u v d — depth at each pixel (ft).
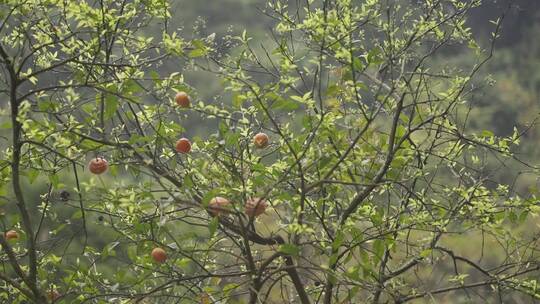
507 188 24.17
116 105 20.68
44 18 22.65
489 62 74.13
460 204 23.38
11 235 23.48
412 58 24.34
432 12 24.75
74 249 33.01
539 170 24.38
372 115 21.52
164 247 21.76
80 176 38.78
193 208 21.70
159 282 25.94
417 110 22.56
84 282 23.52
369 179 22.89
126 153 22.59
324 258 25.68
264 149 24.38
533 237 24.89
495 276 23.94
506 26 78.38
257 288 21.76
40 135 20.77
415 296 23.62
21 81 20.65
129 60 24.03
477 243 39.45
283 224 21.27
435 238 23.85
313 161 21.01
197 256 24.25
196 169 21.17
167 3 23.65
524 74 73.41
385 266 24.13
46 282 22.80
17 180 21.09
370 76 21.97
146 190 21.38
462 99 24.27
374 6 24.70
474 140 23.93
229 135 21.35
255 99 20.84
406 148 22.99
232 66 24.80
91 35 22.75
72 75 22.94
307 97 20.26
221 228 23.34
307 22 21.24
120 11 22.52
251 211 20.65
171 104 22.04
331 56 21.56
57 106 21.40
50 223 31.83
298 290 22.52
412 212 23.68
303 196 20.75
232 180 21.76
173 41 21.38
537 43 77.36
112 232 24.13
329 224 23.38
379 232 22.54
